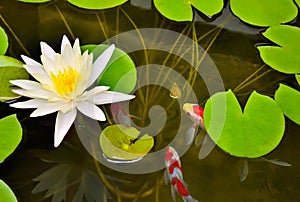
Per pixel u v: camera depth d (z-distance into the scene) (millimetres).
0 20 795
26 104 692
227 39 792
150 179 688
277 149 706
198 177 691
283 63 758
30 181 685
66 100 699
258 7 801
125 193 681
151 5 814
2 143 683
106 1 798
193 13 811
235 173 694
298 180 692
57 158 698
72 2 794
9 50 765
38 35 784
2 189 665
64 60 705
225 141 694
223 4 805
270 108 716
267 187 688
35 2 798
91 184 685
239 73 765
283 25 789
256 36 794
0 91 715
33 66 717
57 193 678
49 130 712
